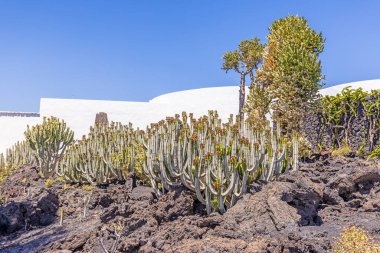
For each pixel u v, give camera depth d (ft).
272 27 67.36
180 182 31.89
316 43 57.67
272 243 20.48
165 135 31.50
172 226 24.80
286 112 53.88
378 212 26.86
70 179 47.37
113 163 42.22
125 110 106.83
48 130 54.34
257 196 25.75
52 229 33.27
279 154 32.04
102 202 36.04
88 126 103.14
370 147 44.32
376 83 128.06
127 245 23.11
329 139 52.31
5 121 98.53
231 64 98.99
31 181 52.06
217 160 27.50
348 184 30.35
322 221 26.07
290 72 55.36
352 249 19.84
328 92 126.11
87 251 24.79
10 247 30.81
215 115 37.22
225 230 22.88
